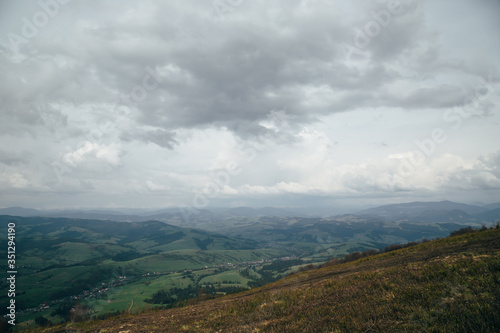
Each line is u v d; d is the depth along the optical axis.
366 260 45.69
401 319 11.70
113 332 22.33
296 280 42.12
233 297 39.06
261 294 29.83
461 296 12.38
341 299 17.39
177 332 19.23
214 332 17.80
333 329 12.30
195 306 33.81
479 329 9.22
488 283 13.17
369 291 17.44
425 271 18.41
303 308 18.08
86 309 111.62
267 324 16.39
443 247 33.12
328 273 40.25
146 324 23.81
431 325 10.41
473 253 20.86
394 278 18.70
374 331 11.05
